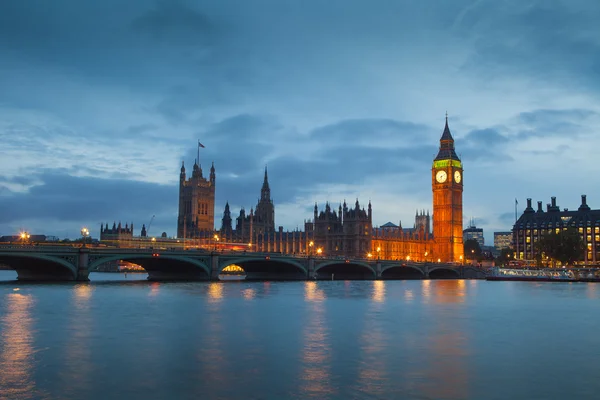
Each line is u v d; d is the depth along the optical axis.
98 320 78.56
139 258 161.00
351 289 158.12
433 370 50.94
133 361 53.12
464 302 116.62
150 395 42.81
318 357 55.69
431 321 82.75
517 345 63.19
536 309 101.94
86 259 146.38
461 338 67.50
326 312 92.81
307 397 42.69
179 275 190.00
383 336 68.38
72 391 43.59
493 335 69.94
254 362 53.22
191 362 52.94
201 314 86.81
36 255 135.88
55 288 129.75
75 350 57.72
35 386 44.78
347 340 65.19
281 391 44.03
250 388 44.78
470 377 48.59
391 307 102.69
